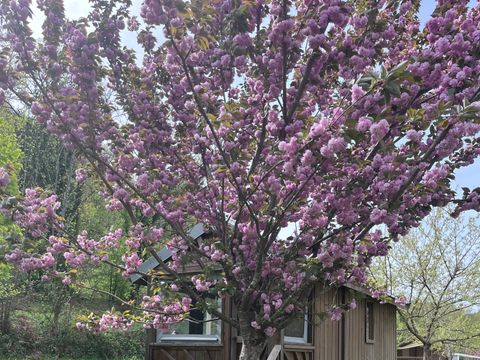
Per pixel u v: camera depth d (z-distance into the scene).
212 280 5.86
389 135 4.45
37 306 21.83
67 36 4.50
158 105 5.37
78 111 4.46
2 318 19.89
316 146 3.98
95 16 4.97
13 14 4.25
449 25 4.27
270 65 4.43
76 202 25.34
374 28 4.54
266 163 4.62
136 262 5.77
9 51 4.43
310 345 9.80
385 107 4.07
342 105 4.61
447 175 4.72
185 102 5.21
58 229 5.42
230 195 5.28
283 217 4.52
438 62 4.20
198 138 5.16
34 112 4.46
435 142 4.11
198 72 5.29
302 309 4.77
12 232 5.70
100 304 23.42
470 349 22.53
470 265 17.06
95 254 5.66
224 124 4.38
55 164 26.62
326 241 4.94
